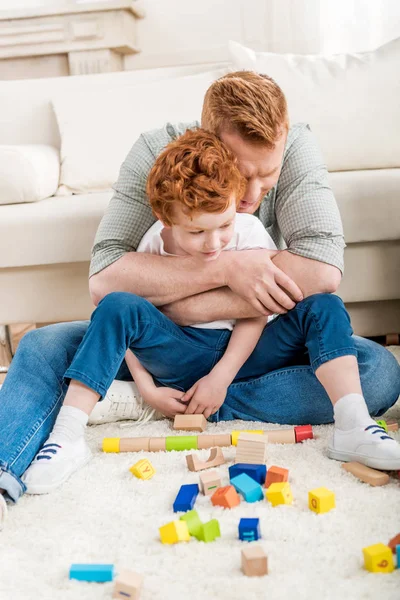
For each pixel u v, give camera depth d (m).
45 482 1.03
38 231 1.75
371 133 1.98
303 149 1.32
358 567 0.79
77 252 1.76
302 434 1.17
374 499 0.94
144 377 1.29
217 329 1.27
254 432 1.17
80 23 2.71
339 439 1.07
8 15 2.74
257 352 1.28
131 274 1.25
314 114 2.00
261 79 1.16
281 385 1.26
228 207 1.08
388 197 1.70
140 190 1.32
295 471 1.04
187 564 0.82
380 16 2.61
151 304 1.21
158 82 2.17
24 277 1.82
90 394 1.13
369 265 1.77
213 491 0.99
